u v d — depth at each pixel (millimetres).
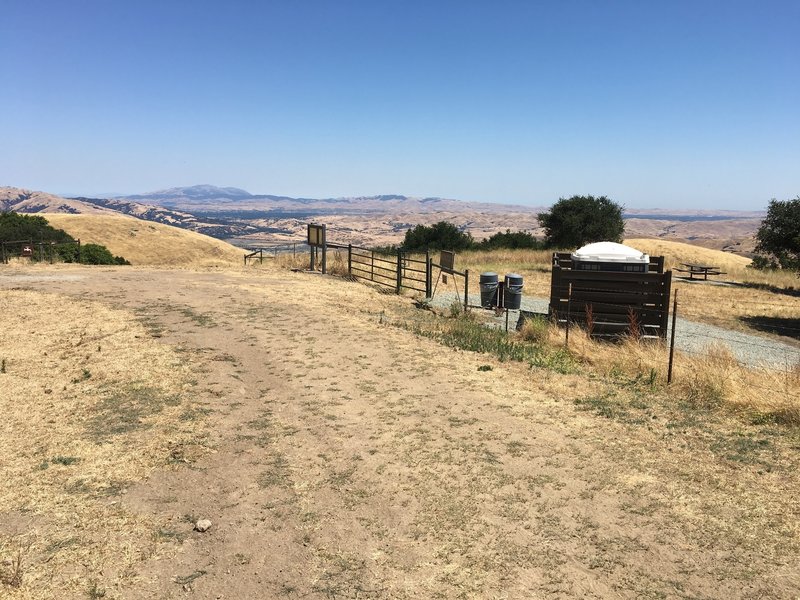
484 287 15320
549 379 8148
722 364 8289
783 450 5508
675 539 3916
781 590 3344
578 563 3646
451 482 4820
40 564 3568
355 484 4801
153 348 9312
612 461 5238
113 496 4539
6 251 26281
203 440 5746
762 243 29609
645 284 11383
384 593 3354
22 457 5246
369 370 8461
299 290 15992
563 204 37469
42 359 8641
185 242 110938
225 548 3832
